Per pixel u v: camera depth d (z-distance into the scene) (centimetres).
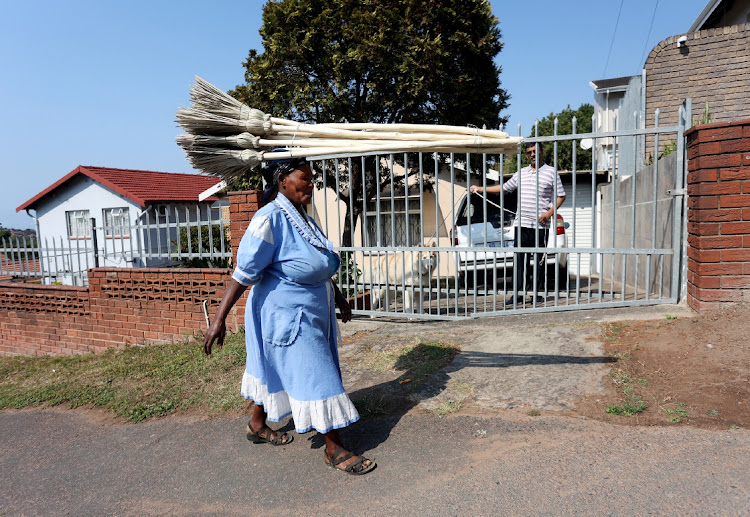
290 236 267
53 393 480
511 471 250
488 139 270
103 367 551
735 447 245
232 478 286
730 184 395
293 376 268
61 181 1692
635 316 438
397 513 234
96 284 676
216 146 292
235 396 398
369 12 874
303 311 268
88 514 269
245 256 258
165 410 396
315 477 275
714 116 929
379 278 586
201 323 600
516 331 447
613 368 345
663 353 356
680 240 464
